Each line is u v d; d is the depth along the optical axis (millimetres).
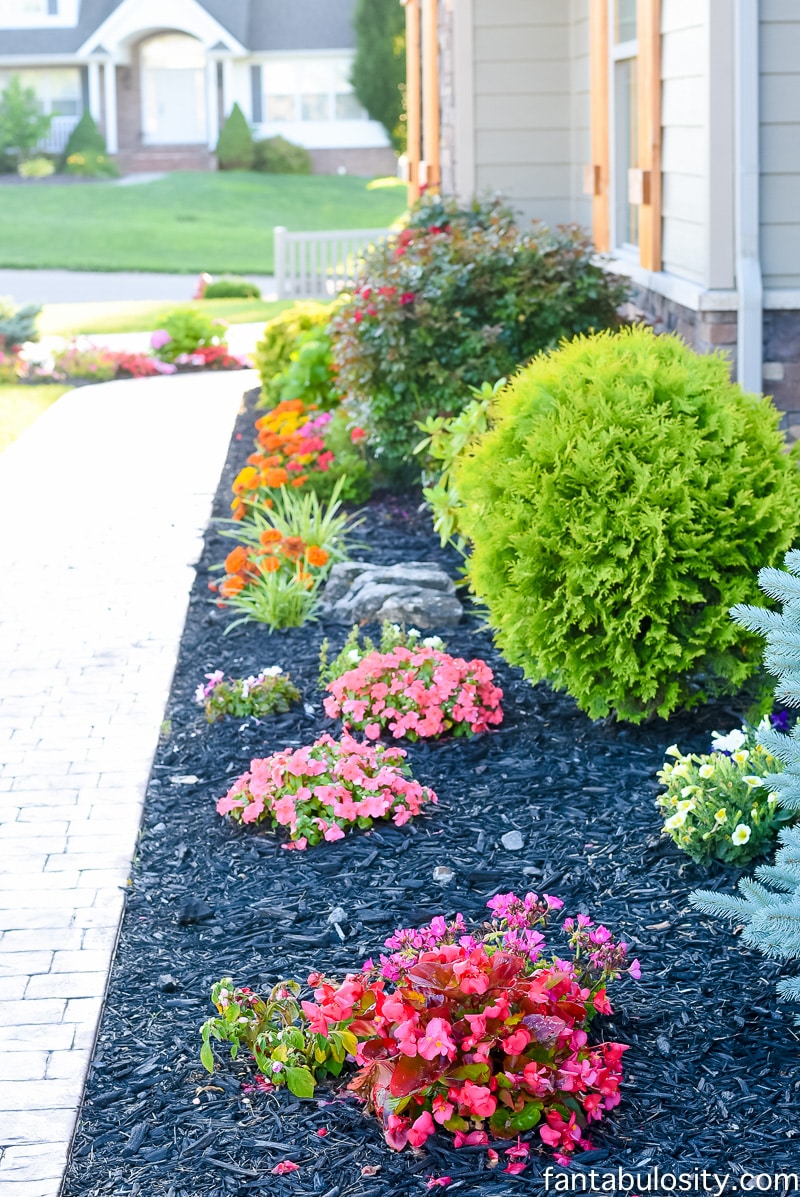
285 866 4039
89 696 5473
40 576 7043
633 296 8680
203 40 37969
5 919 3809
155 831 4336
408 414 7824
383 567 6457
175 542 7621
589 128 10148
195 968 3529
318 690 5355
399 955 3111
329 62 39062
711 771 3896
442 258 7852
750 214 6418
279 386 10703
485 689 4895
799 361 6594
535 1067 2752
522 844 4062
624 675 4500
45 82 39688
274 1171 2740
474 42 10719
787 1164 2691
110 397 12422
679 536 4391
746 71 6262
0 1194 2723
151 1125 2918
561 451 4570
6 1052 3193
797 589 2984
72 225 30062
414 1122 2814
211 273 24562
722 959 3414
